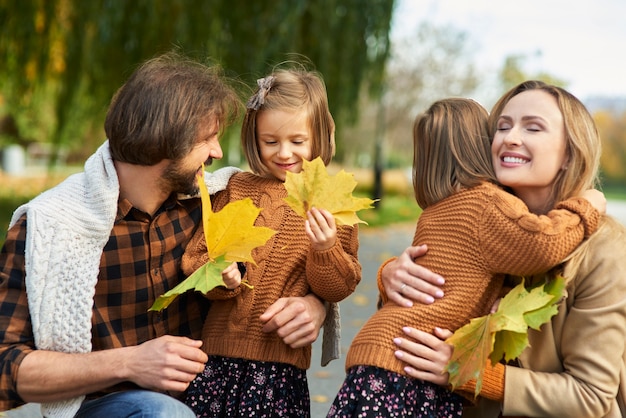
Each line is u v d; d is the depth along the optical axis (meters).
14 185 14.03
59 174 17.95
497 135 1.90
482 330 1.71
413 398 1.81
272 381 2.02
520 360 1.87
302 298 2.04
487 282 1.81
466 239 1.83
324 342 2.26
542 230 1.71
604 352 1.78
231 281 1.93
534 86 1.91
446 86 18.47
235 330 2.03
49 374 1.69
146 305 1.96
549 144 1.81
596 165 1.86
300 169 2.16
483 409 1.93
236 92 2.24
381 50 8.30
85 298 1.77
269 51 7.29
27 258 1.75
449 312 1.82
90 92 8.41
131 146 1.82
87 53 7.93
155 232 1.97
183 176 1.91
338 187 1.89
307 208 1.91
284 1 7.40
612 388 1.79
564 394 1.77
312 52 7.72
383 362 1.81
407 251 1.94
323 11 7.62
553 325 1.84
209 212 1.77
